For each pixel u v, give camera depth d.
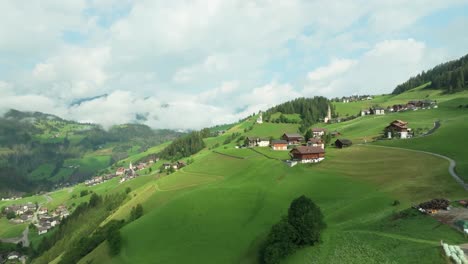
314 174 124.06
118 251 97.62
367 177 110.62
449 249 46.31
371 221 69.25
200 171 187.38
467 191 79.88
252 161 178.00
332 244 62.06
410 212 67.81
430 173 101.31
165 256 86.19
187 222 100.50
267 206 100.69
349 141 175.12
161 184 179.00
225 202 108.69
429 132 172.00
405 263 47.22
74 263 122.44
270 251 66.38
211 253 82.81
